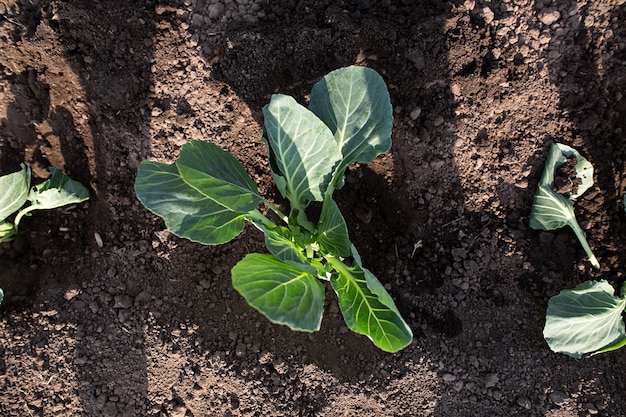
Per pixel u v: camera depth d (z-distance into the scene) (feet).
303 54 3.29
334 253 3.10
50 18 3.26
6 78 3.33
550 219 3.36
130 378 3.33
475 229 3.42
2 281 3.41
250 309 3.36
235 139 3.38
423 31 3.27
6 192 3.25
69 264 3.44
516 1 3.32
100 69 3.30
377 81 3.05
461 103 3.33
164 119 3.35
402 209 3.44
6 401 3.32
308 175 3.06
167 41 3.34
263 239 3.42
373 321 2.94
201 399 3.32
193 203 2.98
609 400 3.32
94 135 3.39
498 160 3.39
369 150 3.11
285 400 3.30
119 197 3.40
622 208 3.39
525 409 3.32
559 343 3.29
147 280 3.39
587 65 3.34
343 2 3.34
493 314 3.40
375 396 3.31
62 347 3.33
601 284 3.30
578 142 3.37
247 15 3.37
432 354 3.34
